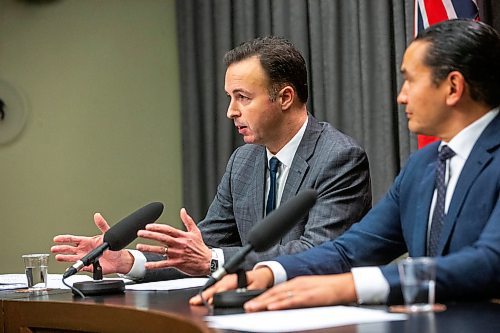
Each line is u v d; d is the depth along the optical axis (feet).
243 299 8.47
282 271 9.36
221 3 20.20
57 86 20.98
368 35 18.28
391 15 18.21
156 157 21.20
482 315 7.24
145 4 21.24
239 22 20.11
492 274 8.09
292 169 12.96
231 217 14.05
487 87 8.82
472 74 8.77
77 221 20.93
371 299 8.19
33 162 20.94
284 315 7.68
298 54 13.19
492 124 8.90
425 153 9.72
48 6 20.98
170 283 11.47
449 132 9.02
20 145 20.93
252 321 7.38
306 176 12.87
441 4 15.88
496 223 8.32
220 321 7.44
